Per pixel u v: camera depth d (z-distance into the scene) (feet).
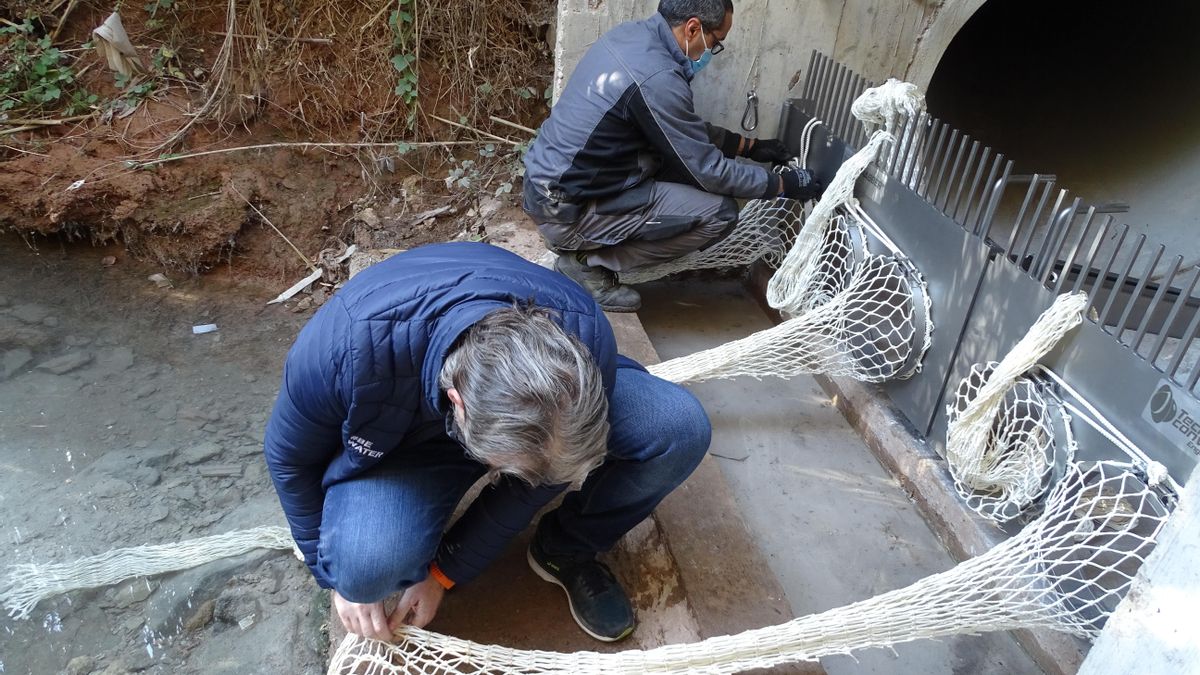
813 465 8.90
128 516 7.76
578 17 9.98
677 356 10.39
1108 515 5.61
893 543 8.02
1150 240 14.20
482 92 12.69
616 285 10.17
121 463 8.38
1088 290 9.92
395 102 12.51
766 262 11.28
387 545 4.83
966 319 7.64
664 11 8.68
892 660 6.95
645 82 8.38
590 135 8.70
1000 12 20.25
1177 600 4.37
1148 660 4.59
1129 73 17.57
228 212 11.57
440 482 5.22
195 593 7.05
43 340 10.09
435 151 12.60
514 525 5.28
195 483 8.23
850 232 8.97
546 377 3.57
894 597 5.92
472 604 6.33
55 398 9.19
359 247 11.85
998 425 7.01
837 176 8.73
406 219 12.02
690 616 6.38
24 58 11.78
